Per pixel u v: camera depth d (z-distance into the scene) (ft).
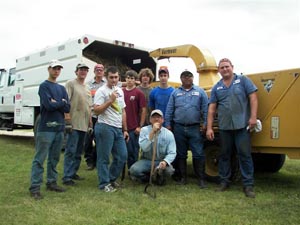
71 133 17.67
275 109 16.26
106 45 29.71
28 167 21.50
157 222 12.05
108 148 16.28
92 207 13.65
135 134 18.90
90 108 18.62
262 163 21.91
